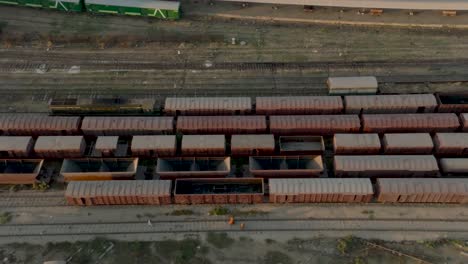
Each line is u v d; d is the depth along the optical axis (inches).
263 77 2861.7
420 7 3157.0
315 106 2532.0
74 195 2118.6
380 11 3284.9
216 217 2155.5
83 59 2977.4
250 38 3147.1
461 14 3299.7
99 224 2126.0
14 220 2138.3
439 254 2012.8
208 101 2559.1
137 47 3065.9
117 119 2452.0
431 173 2258.9
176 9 3196.4
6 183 2267.5
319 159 2298.2
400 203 2199.8
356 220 2138.3
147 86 2800.2
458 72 2874.0
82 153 2359.7
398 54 3011.8
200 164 2351.1
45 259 1999.3
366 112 2571.4
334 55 3011.8
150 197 2138.3
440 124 2426.2
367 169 2234.3
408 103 2546.8
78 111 2564.0
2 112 2632.9
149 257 2012.8
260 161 2345.0
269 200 2199.8
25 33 3147.1
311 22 3270.2
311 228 2112.5
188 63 2955.2
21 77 2849.4
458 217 2143.2
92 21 3270.2
